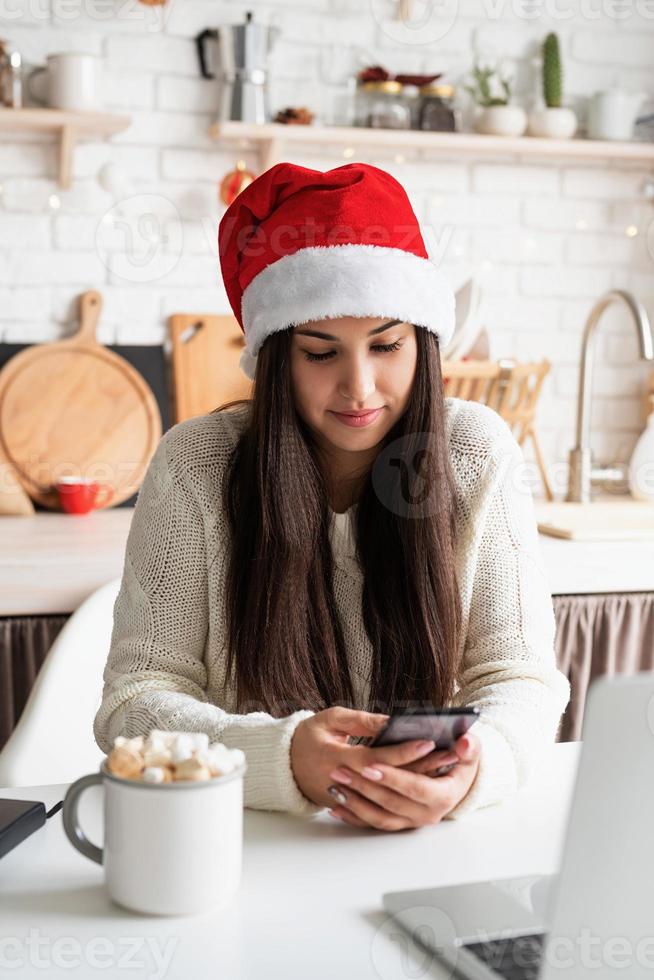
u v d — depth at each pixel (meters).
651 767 0.61
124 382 2.69
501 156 2.89
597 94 2.84
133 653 1.25
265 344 1.25
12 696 2.01
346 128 2.67
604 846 0.63
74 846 0.86
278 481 1.24
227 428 1.34
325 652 1.27
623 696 0.61
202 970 0.73
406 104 2.78
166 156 2.71
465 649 1.34
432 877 0.88
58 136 2.63
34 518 2.52
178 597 1.28
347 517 1.30
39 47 2.60
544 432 2.99
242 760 0.84
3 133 2.62
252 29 2.58
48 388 2.64
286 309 1.21
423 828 0.98
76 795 0.85
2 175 2.62
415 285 1.21
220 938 0.77
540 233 2.94
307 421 1.28
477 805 1.00
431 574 1.26
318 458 1.30
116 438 2.68
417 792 0.95
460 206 2.89
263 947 0.76
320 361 1.23
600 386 3.01
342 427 1.24
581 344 2.80
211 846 0.80
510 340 2.95
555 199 2.94
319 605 1.27
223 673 1.31
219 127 2.61
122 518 2.52
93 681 1.51
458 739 0.98
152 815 0.79
